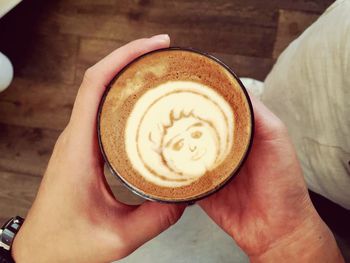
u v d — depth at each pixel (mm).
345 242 398
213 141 227
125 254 268
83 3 494
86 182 261
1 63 435
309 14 478
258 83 427
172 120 232
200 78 232
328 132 290
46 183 275
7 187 493
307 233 256
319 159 307
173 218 266
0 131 498
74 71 495
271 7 481
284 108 336
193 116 232
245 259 319
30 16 498
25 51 499
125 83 234
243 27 483
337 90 273
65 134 273
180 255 329
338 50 271
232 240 327
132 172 227
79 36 494
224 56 484
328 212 415
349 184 304
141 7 489
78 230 266
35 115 497
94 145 259
